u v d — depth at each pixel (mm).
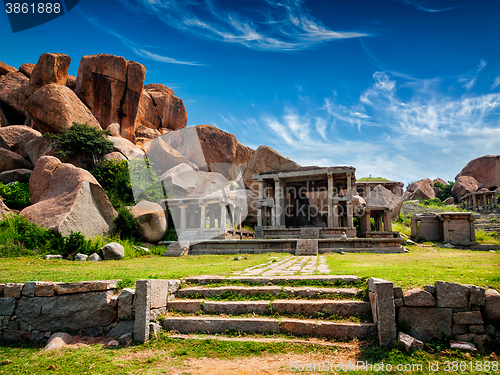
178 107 44156
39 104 25141
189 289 6527
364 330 4926
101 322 5828
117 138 26828
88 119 27688
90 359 4680
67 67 32875
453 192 58812
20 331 5973
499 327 4633
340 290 5840
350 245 18031
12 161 24594
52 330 5898
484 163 57500
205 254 17812
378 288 4855
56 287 6051
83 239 15125
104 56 34375
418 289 4957
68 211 15641
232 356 4633
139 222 17516
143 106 39844
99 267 10562
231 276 7238
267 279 6609
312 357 4504
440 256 13930
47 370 4336
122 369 4312
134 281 6477
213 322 5480
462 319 4734
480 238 25578
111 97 34531
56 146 23625
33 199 18812
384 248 17781
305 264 11102
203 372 4164
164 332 5527
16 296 6180
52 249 14383
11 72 36375
